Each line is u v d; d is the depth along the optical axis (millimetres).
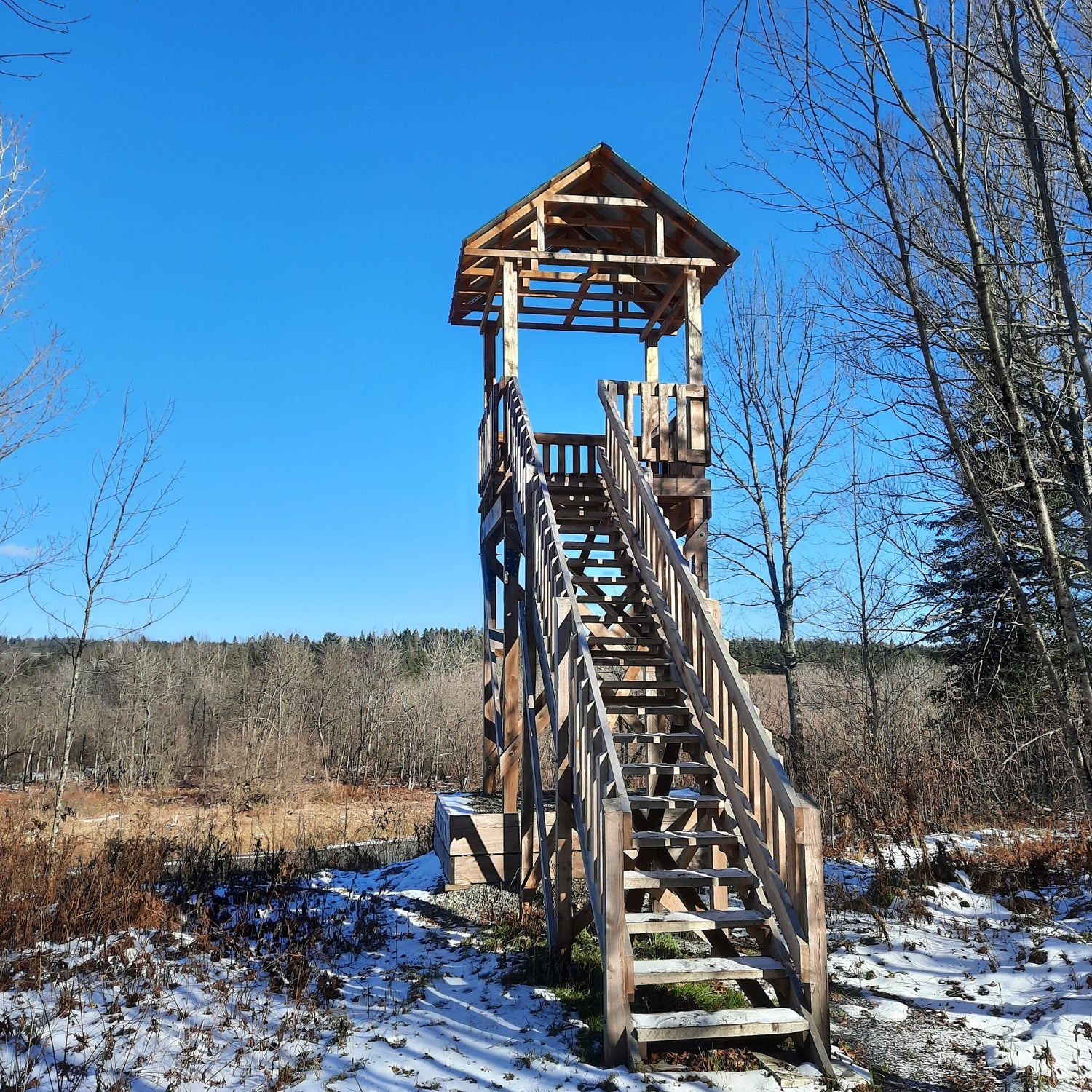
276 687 51250
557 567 6652
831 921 7727
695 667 6453
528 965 6680
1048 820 11625
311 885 10734
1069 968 5910
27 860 9438
